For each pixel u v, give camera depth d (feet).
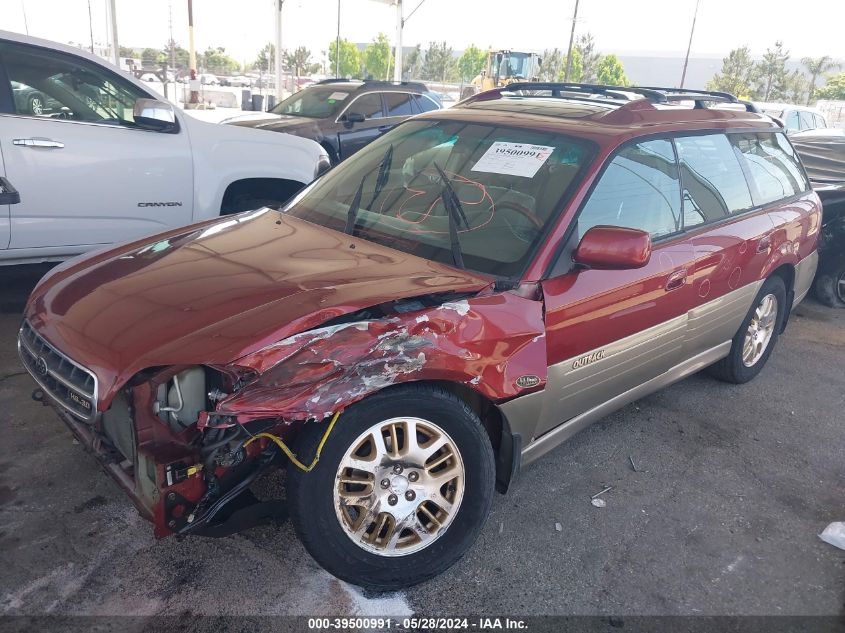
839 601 9.20
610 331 10.28
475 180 10.77
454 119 12.17
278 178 19.31
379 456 8.20
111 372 7.51
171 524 7.41
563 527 10.26
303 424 7.86
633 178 10.87
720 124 13.56
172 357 7.38
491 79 109.50
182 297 8.42
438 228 10.18
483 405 9.45
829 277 22.40
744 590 9.28
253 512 8.13
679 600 9.00
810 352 18.40
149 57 191.01
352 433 7.88
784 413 14.60
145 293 8.61
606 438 12.97
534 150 10.79
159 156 16.90
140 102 16.24
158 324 7.93
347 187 11.81
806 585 9.46
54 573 8.57
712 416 14.19
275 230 10.74
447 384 8.85
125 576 8.63
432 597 8.72
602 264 9.21
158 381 7.40
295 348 7.51
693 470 12.11
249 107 50.11
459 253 9.66
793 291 16.03
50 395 8.40
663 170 11.57
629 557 9.73
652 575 9.41
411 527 8.58
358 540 8.24
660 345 11.58
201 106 86.43
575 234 9.80
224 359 7.27
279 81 66.18
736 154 13.84
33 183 15.10
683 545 10.09
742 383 15.76
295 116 33.55
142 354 7.51
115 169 16.21
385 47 226.99
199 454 7.47
